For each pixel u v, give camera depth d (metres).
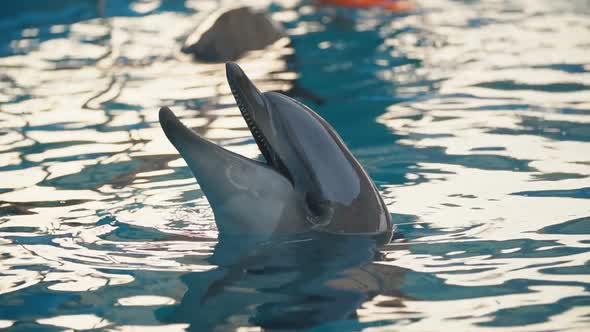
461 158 13.87
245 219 10.48
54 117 16.75
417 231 10.64
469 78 19.41
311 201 10.38
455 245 10.14
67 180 13.09
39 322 8.27
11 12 26.91
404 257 9.74
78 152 14.52
